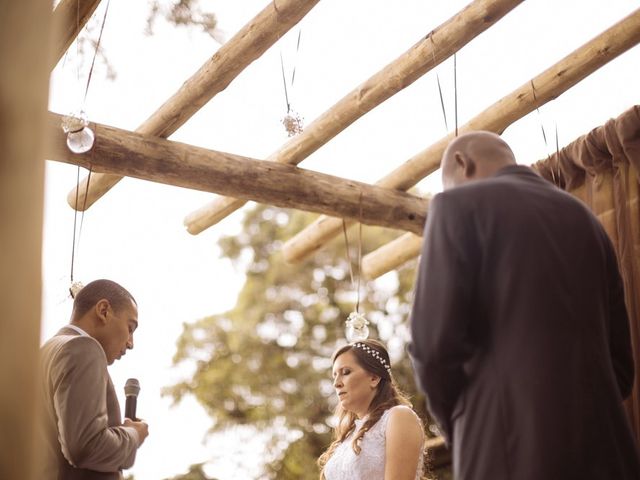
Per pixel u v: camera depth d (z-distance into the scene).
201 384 13.17
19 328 1.61
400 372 13.15
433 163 5.88
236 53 4.79
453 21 4.66
